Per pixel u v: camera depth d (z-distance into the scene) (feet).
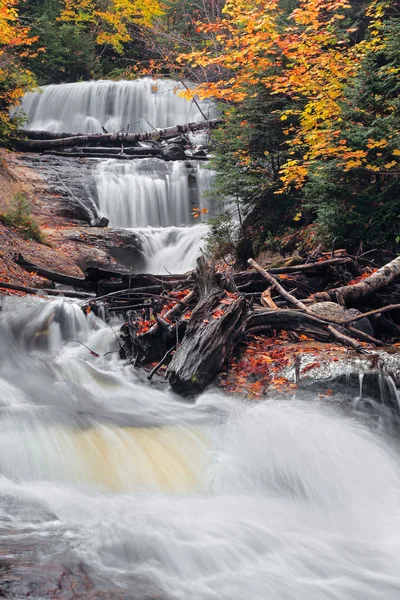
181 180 66.85
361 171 37.58
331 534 17.38
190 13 102.17
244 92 46.21
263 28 42.39
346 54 42.22
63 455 19.15
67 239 52.65
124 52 113.91
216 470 19.86
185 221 66.33
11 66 67.56
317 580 14.46
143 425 21.93
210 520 16.75
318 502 19.33
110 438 20.44
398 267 32.91
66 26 102.63
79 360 29.09
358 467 20.47
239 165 48.62
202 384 25.18
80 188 62.23
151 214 65.00
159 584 13.15
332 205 37.76
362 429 22.31
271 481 19.86
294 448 20.70
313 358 24.98
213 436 21.66
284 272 34.22
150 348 29.27
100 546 14.19
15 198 51.60
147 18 95.91
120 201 63.62
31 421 21.01
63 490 17.58
